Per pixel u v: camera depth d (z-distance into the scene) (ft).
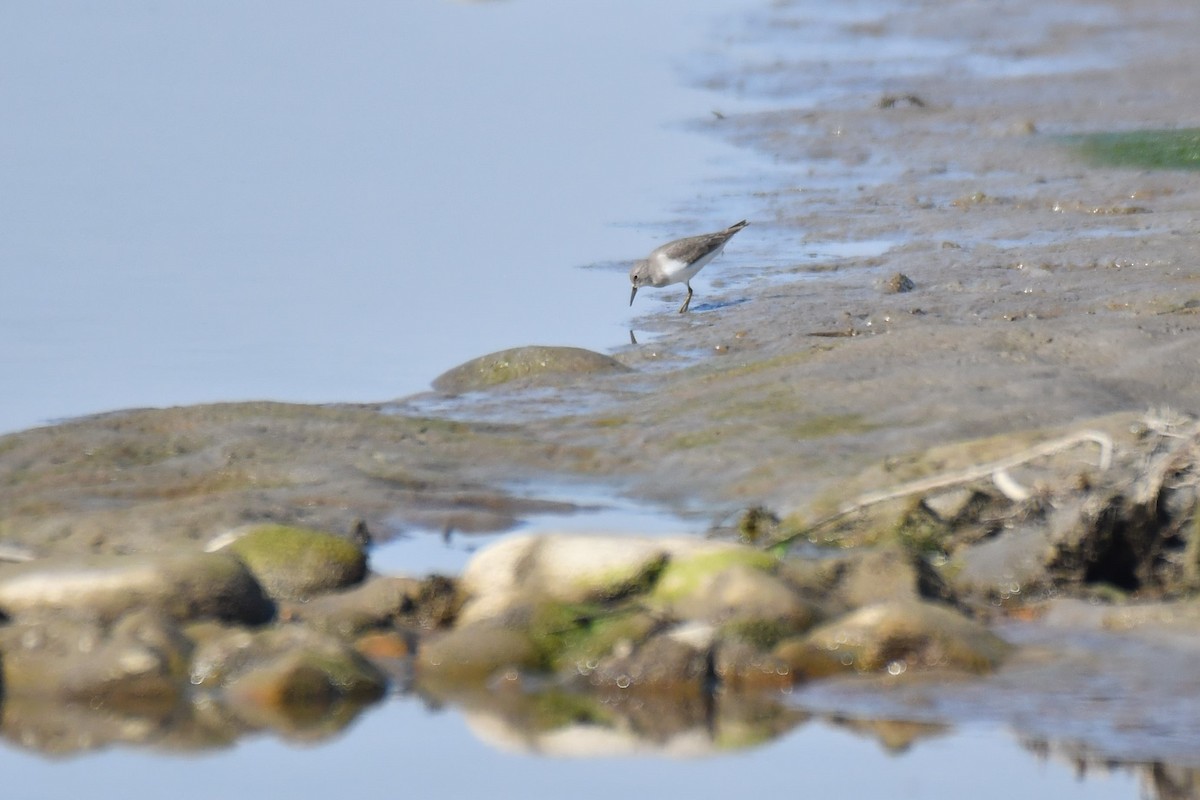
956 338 42.88
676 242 52.65
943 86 96.73
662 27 125.08
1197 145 75.41
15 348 47.50
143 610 24.91
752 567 26.02
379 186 71.51
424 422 38.93
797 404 38.81
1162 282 50.78
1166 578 27.55
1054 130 82.17
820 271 56.65
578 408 41.19
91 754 21.40
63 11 119.55
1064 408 37.24
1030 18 122.01
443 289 55.26
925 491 30.60
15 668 23.89
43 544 30.40
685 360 46.24
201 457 35.83
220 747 21.65
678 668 23.57
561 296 54.65
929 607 24.47
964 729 21.72
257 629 25.31
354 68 102.94
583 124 87.51
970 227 62.23
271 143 80.18
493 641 24.45
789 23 126.21
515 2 132.05
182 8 122.72
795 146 81.66
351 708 23.11
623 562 26.02
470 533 31.83
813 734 21.79
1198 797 19.44
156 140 80.43
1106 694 22.61
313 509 32.83
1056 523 28.17
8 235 61.62
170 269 57.06
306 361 46.78
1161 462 28.09
